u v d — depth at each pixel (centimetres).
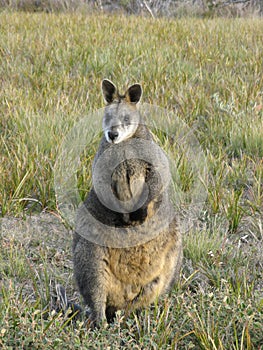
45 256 817
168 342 623
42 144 1108
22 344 572
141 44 1812
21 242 854
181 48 1786
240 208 916
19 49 1759
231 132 1177
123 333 607
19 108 1249
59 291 711
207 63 1664
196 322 622
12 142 1132
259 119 1244
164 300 671
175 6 2994
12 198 955
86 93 1381
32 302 721
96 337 601
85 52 1689
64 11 2772
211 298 651
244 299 678
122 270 670
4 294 679
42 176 1008
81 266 675
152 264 673
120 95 744
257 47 1806
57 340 572
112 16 2436
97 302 671
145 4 2798
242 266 807
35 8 2884
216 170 1057
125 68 1560
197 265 790
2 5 2945
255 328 611
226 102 1331
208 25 2211
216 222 913
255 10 2855
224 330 618
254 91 1398
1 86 1451
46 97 1330
